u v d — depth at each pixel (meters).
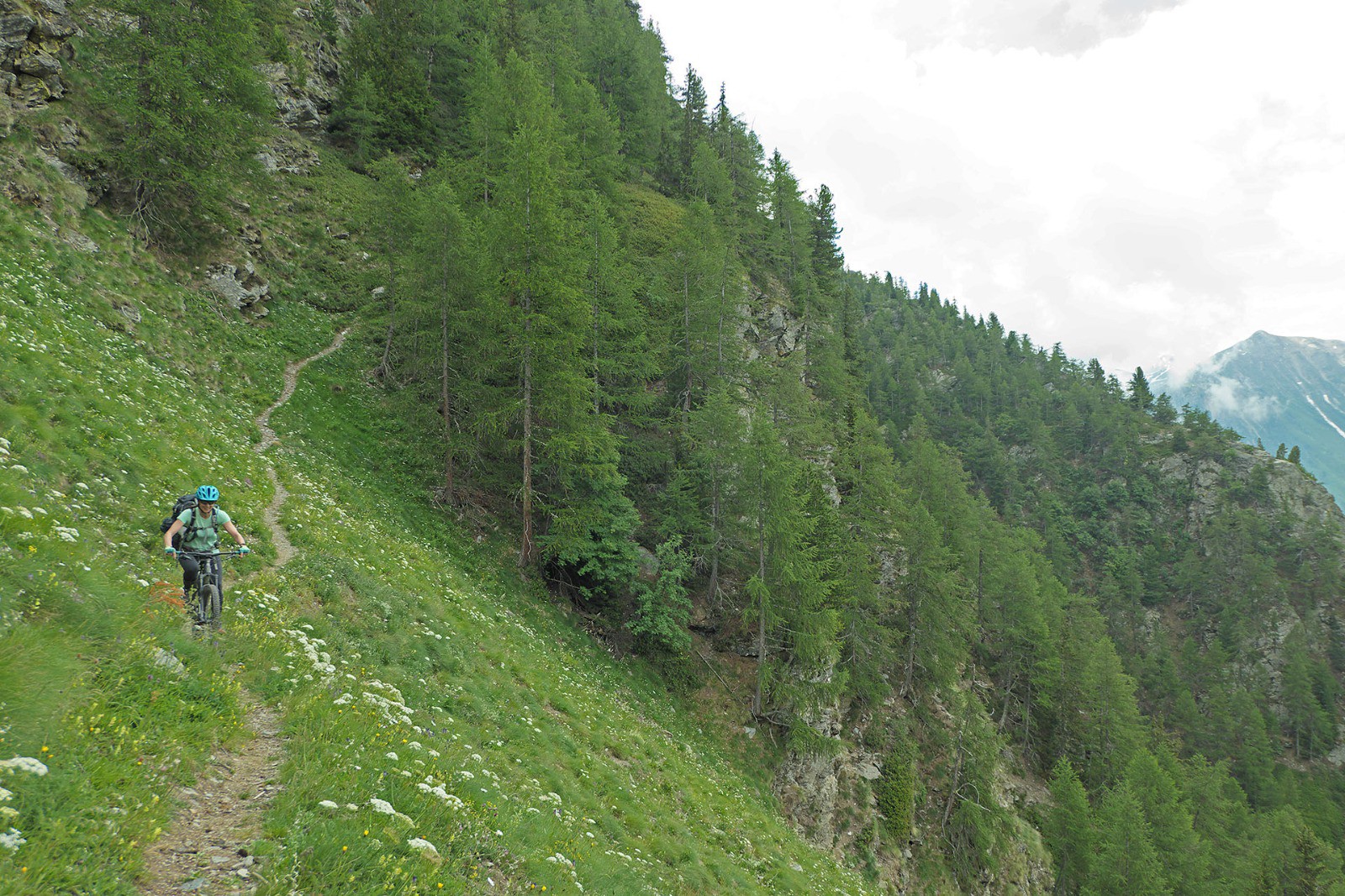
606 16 84.75
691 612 34.16
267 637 9.99
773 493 31.95
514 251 25.94
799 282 62.91
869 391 154.62
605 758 17.44
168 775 5.89
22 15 24.36
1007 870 41.38
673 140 81.62
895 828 36.25
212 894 4.70
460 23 69.56
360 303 39.56
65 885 4.14
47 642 6.17
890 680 46.00
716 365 42.16
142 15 26.23
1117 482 149.75
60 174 23.70
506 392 28.27
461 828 7.60
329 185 48.03
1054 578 86.88
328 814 6.23
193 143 27.31
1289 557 132.38
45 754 5.00
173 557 10.71
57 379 13.62
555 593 29.25
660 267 45.19
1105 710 62.94
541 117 44.16
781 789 30.12
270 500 17.27
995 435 164.75
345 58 59.69
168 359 22.98
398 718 9.99
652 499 37.31
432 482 29.42
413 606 16.78
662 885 12.06
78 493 10.66
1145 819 49.38
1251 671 114.38
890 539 47.81
